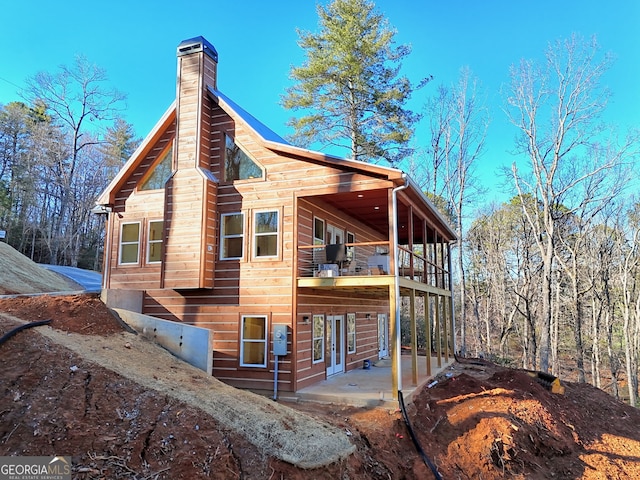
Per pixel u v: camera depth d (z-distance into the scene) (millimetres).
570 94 19781
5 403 5273
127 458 4855
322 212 12633
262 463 5410
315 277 10703
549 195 20750
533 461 8227
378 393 9922
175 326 9438
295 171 11102
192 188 11406
